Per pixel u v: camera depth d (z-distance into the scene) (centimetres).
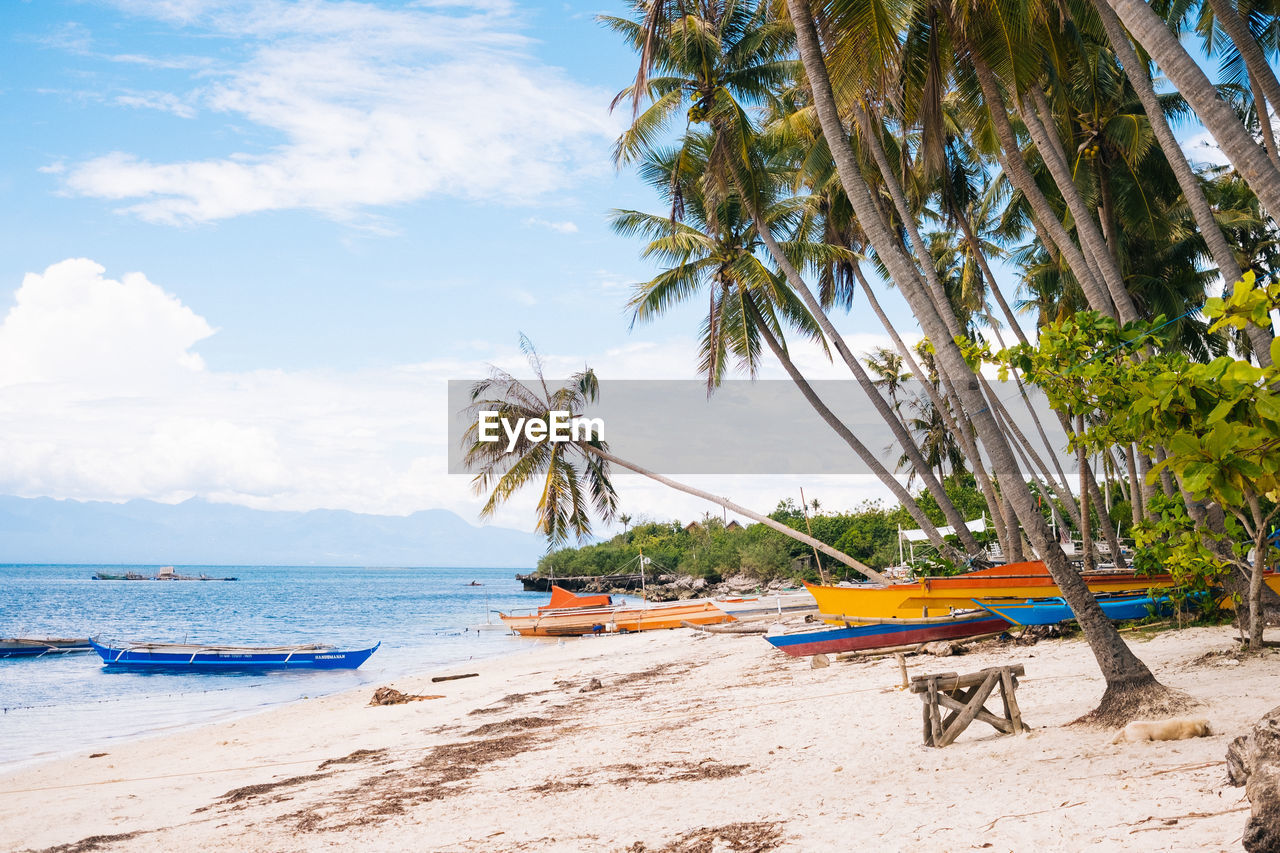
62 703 2119
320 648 2761
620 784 832
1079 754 678
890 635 1606
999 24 1326
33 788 1209
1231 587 1119
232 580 18925
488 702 1764
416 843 695
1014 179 1398
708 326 2353
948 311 1845
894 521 6588
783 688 1432
